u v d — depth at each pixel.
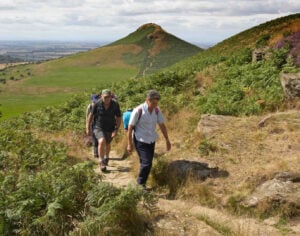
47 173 7.48
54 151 10.53
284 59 20.39
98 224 5.46
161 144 10.94
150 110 7.66
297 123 9.92
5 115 71.94
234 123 10.70
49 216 5.64
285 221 6.45
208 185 7.65
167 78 22.42
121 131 13.45
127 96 21.84
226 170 8.00
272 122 10.14
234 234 5.80
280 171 7.37
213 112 14.00
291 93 13.43
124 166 10.02
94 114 9.70
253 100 14.67
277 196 6.80
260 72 18.94
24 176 7.17
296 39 21.94
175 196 7.55
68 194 6.07
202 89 20.09
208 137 9.88
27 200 5.85
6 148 10.67
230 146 9.00
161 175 8.29
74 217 5.95
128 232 5.55
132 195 5.83
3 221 5.60
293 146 8.61
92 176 6.92
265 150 8.62
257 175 7.48
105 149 9.97
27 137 12.07
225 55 33.75
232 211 6.86
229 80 19.77
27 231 5.53
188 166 8.20
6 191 6.68
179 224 5.82
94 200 6.01
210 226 5.92
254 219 6.59
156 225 5.73
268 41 29.16
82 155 11.02
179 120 13.71
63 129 16.52
